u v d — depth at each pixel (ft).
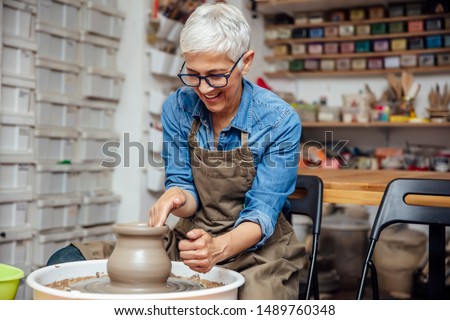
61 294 3.72
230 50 4.49
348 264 10.09
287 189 5.12
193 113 5.27
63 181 10.41
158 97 11.39
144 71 11.34
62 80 10.30
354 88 15.46
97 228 10.94
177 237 5.63
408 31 14.10
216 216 5.24
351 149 14.93
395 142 14.94
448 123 13.29
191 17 4.60
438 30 13.76
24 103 9.57
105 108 11.34
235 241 4.53
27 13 9.43
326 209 11.20
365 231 10.27
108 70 11.04
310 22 15.01
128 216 11.48
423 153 14.07
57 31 9.96
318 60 15.28
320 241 10.37
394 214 4.98
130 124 11.43
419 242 9.36
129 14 11.39
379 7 14.32
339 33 14.73
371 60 14.64
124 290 4.16
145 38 11.35
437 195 4.83
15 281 4.67
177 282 4.63
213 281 4.76
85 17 10.61
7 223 9.46
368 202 5.67
